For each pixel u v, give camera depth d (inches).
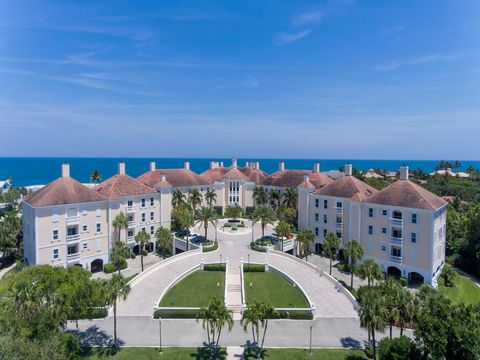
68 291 1469.0
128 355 1504.7
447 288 2295.8
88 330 1713.8
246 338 1648.6
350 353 1530.5
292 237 3038.9
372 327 1348.4
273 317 1822.1
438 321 1216.8
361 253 2149.4
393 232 2431.1
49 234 2321.6
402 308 1371.8
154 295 2066.9
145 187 3102.9
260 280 2256.4
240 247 2871.6
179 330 1716.3
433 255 2257.6
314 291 2106.3
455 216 3284.9
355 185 2849.4
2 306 1331.2
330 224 2930.6
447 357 1175.6
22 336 1209.4
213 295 2058.3
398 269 2421.3
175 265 2465.6
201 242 2893.7
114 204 2733.8
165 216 3250.5
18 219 3019.2
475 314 1305.4
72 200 2433.6
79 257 2486.5
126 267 2645.2
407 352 1242.6
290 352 1534.2
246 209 4173.2
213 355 1496.1
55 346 1219.2
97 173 5093.5
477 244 2591.0
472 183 6579.7
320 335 1676.9
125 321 1798.7
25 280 1444.4
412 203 2304.4
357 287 2213.3
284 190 3914.9
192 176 3998.5
